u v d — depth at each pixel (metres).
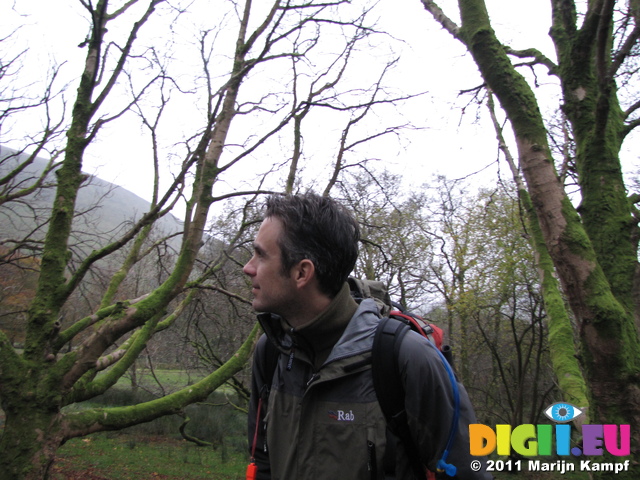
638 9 3.66
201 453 15.13
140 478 11.81
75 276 3.57
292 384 1.35
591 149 3.10
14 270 8.75
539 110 2.71
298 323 1.35
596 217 3.05
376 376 1.19
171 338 9.84
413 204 14.38
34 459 3.27
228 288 7.51
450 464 1.14
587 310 2.45
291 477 1.24
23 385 3.36
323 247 1.28
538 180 2.62
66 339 3.62
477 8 2.85
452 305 14.82
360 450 1.17
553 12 3.40
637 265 2.86
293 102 6.20
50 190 8.69
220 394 19.16
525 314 15.28
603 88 2.79
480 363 19.56
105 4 3.81
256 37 5.09
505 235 12.91
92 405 17.42
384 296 1.57
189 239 4.25
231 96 4.82
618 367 2.37
